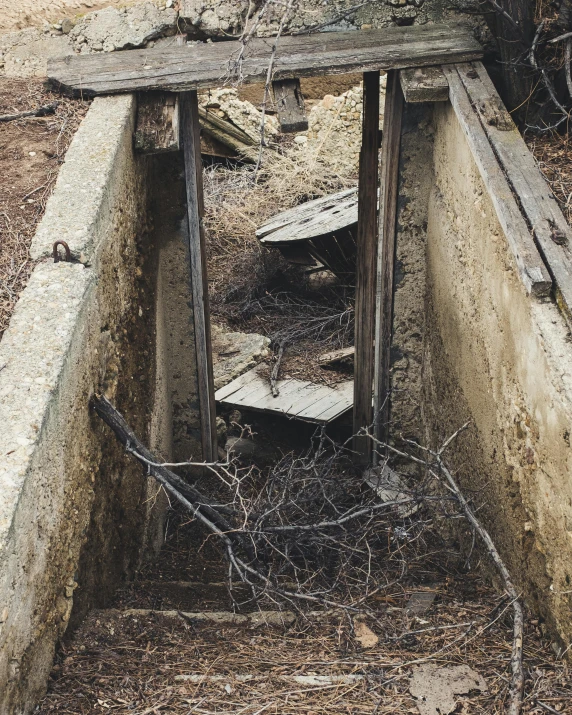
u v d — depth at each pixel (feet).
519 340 11.09
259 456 21.42
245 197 29.84
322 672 10.57
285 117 15.31
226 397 21.77
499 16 14.79
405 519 16.20
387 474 18.92
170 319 18.31
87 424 11.50
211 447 19.49
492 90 14.42
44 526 9.55
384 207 17.33
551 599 10.41
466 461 14.48
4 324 11.17
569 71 14.29
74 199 12.55
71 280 11.42
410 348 18.48
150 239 16.44
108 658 10.69
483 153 12.75
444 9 16.21
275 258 27.61
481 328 13.15
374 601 13.24
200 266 17.79
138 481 14.70
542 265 10.58
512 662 9.80
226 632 11.89
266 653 11.20
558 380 9.59
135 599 13.41
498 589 12.75
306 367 23.12
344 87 29.86
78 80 15.88
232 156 31.48
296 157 30.32
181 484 13.21
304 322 25.45
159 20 16.66
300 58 15.64
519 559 11.63
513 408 11.47
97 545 12.17
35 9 18.53
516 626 10.32
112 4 18.45
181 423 19.30
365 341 18.81
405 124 16.57
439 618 12.16
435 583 13.96
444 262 15.70
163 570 16.03
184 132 16.62
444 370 16.05
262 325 25.84
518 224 11.30
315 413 20.81
